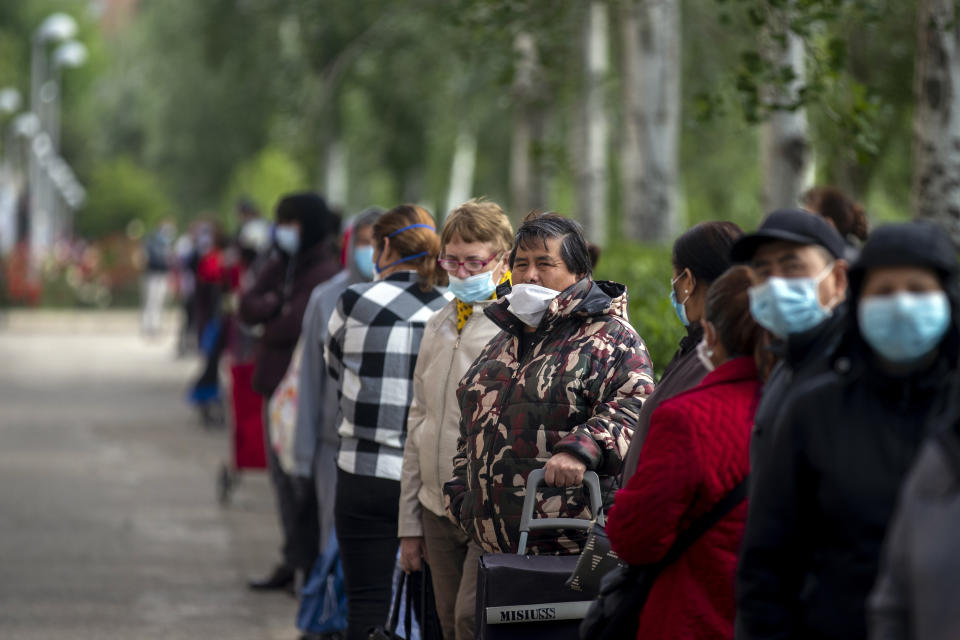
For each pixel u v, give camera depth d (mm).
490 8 30500
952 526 6500
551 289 12109
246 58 73000
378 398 15297
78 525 27578
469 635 12734
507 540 12055
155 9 99438
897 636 6746
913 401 7469
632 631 9945
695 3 41469
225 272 40562
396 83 66375
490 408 12203
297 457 18359
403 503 14109
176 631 19547
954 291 7242
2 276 99500
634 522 9406
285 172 123625
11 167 155500
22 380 58625
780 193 27797
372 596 15414
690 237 10461
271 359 21219
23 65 185625
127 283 119312
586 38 44812
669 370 10531
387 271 15758
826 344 8203
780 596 7895
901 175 39031
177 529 27375
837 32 26500
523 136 55375
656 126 40688
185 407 49750
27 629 19516
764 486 7906
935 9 20328
